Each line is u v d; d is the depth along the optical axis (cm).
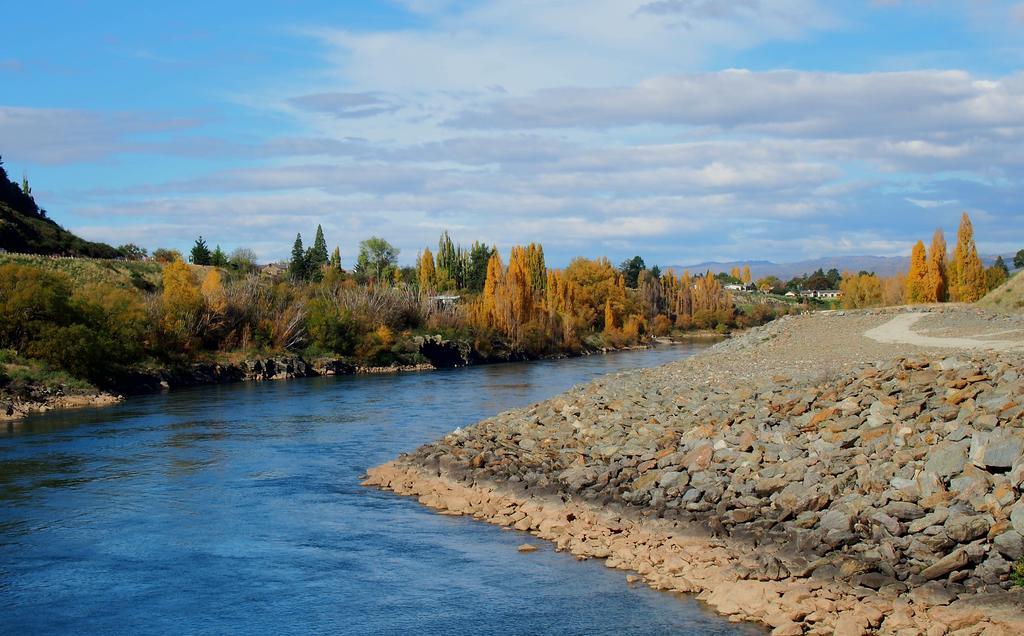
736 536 1770
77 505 2391
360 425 3881
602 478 2223
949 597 1405
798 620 1434
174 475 2778
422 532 2103
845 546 1612
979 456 1675
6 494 2516
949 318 5784
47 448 3275
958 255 9469
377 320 8319
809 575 1571
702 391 2900
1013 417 1795
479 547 1969
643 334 12888
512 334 9406
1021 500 1527
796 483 1867
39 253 9644
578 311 11475
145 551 1984
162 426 3875
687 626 1484
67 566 1881
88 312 5631
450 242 13850
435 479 2548
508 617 1560
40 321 5306
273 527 2169
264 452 3183
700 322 14538
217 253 11481
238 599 1683
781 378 2791
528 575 1769
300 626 1549
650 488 2088
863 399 2188
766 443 2123
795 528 1700
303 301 7894
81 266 8719
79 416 4266
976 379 2059
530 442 2727
